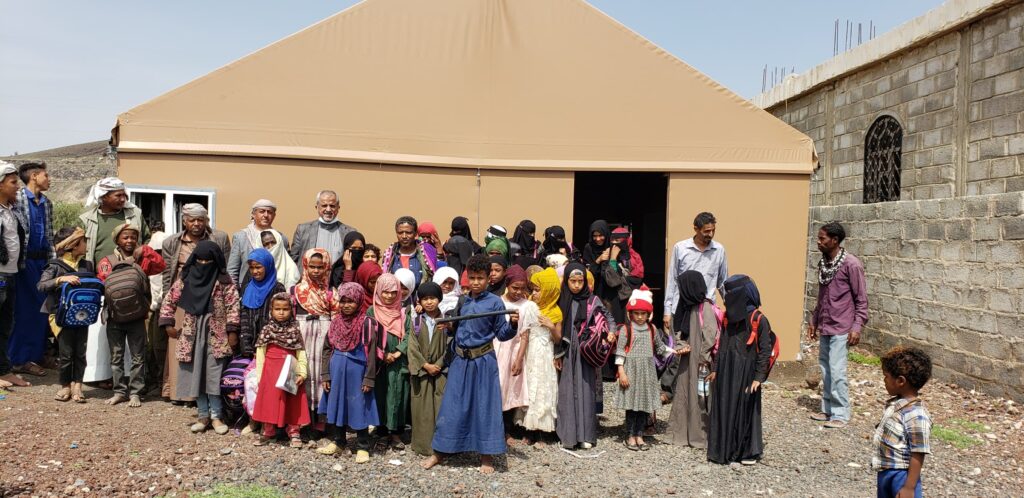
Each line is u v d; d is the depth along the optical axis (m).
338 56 8.23
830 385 7.02
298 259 7.19
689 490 5.21
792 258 8.74
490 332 5.41
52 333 7.58
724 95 8.73
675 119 8.69
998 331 7.82
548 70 8.61
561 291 6.08
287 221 8.05
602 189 13.71
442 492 4.95
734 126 8.73
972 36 9.02
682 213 8.63
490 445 5.29
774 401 7.82
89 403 6.40
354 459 5.50
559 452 5.91
